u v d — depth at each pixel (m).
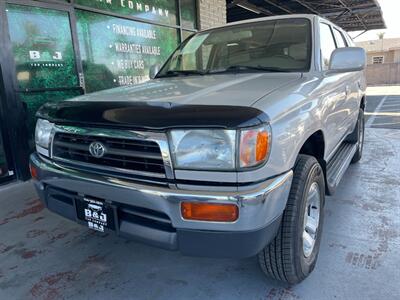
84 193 1.96
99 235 2.97
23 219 3.31
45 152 2.17
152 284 2.27
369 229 2.90
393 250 2.56
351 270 2.33
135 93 2.18
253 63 2.88
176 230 1.69
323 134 2.43
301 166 2.03
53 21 4.64
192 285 2.24
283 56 2.81
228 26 3.35
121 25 5.75
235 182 1.56
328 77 2.71
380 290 2.12
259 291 2.15
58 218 3.33
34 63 4.47
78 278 2.36
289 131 1.78
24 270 2.47
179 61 3.36
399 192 3.71
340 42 3.74
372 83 29.22
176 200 1.61
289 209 1.92
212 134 1.56
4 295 2.19
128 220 1.85
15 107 4.23
